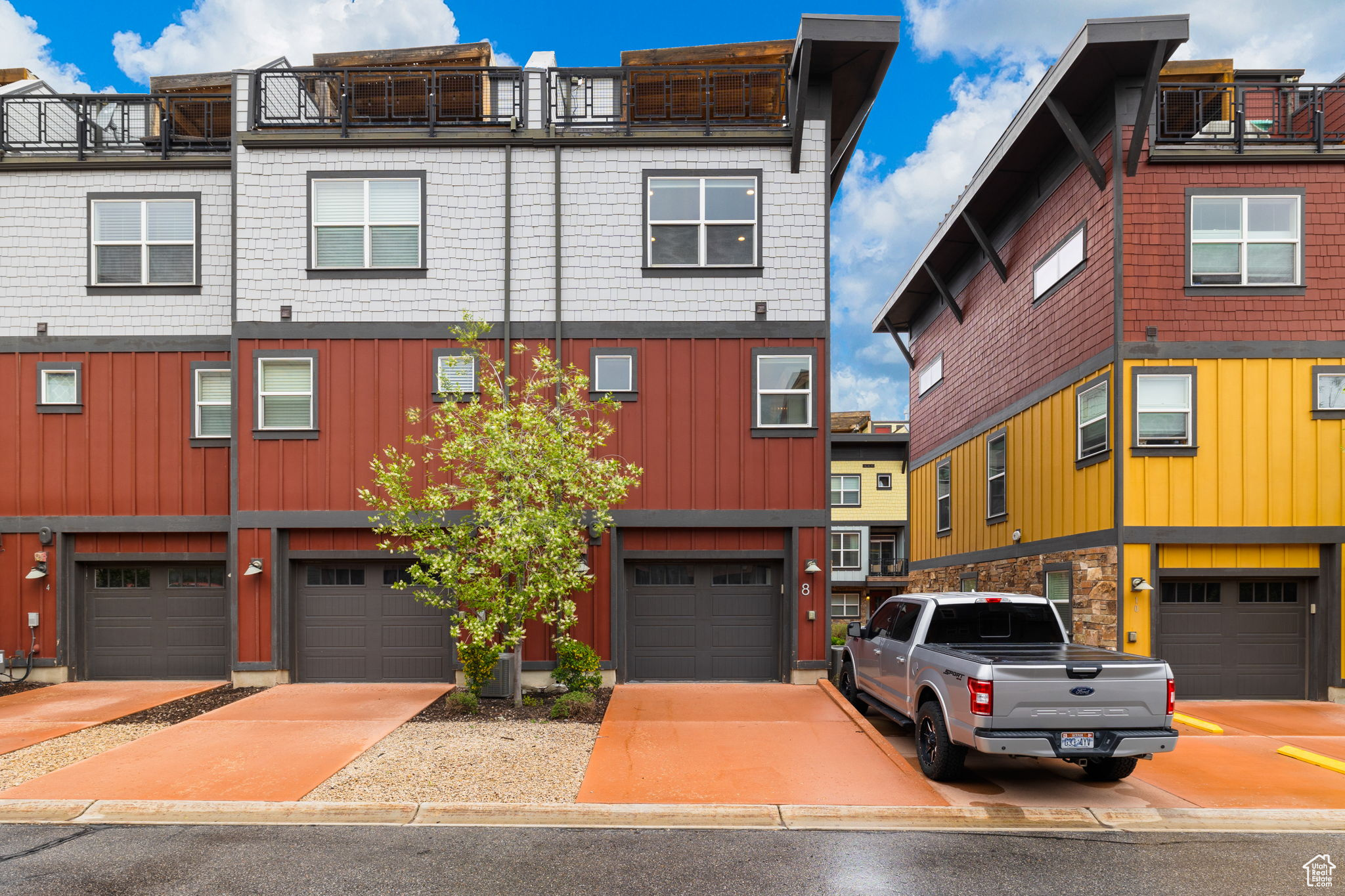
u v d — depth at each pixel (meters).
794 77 13.45
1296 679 13.02
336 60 14.84
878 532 35.28
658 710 11.20
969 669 7.27
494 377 12.54
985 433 19.14
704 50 14.25
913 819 7.15
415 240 13.52
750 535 13.31
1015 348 17.38
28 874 5.86
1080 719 7.08
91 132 15.48
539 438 10.99
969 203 17.80
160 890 5.58
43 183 14.12
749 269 13.41
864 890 5.66
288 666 13.20
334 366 13.33
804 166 13.50
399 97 14.55
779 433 13.28
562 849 6.40
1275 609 13.11
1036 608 9.15
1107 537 13.17
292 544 13.28
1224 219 13.02
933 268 21.53
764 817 7.15
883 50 12.88
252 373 13.27
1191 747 9.77
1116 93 12.98
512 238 13.51
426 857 6.21
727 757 8.81
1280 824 7.16
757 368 13.34
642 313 13.42
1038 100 13.95
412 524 11.17
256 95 13.53
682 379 13.34
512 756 8.80
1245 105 13.68
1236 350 12.87
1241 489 12.77
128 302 14.03
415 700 11.89
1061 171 15.16
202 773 8.19
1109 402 13.15
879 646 10.03
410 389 13.33
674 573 13.46
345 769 8.30
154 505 13.84
